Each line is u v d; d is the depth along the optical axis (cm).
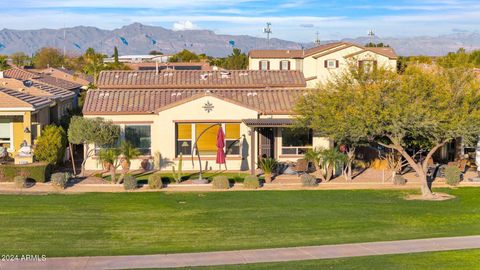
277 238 1950
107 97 3603
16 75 5212
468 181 3148
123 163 3078
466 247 1792
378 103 2569
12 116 3381
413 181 3142
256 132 3516
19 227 2105
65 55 12950
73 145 3859
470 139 2736
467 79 2589
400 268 1559
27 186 2908
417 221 2208
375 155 3516
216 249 1800
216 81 4356
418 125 2498
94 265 1609
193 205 2536
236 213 2370
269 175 3105
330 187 2984
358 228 2091
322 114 2777
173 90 3741
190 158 3484
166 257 1698
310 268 1563
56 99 4022
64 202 2572
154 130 3500
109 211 2406
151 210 2431
